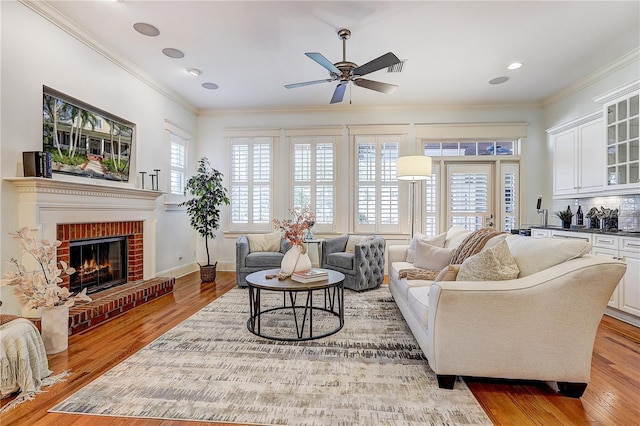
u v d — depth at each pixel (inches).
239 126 217.5
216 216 194.7
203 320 118.5
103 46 130.8
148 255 160.6
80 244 125.3
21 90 101.0
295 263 113.3
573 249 71.7
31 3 102.3
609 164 141.7
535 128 202.4
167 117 182.2
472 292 70.4
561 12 109.0
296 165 214.4
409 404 66.9
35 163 100.3
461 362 71.3
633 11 108.3
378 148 209.5
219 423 60.9
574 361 68.6
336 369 81.8
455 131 205.8
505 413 64.4
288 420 61.7
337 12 108.9
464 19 113.0
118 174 144.6
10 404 66.6
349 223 211.0
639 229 136.6
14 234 87.2
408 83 170.7
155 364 84.1
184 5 105.2
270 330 108.9
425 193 209.8
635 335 105.1
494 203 207.6
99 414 63.4
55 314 90.4
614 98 135.8
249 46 132.5
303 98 195.2
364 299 147.3
